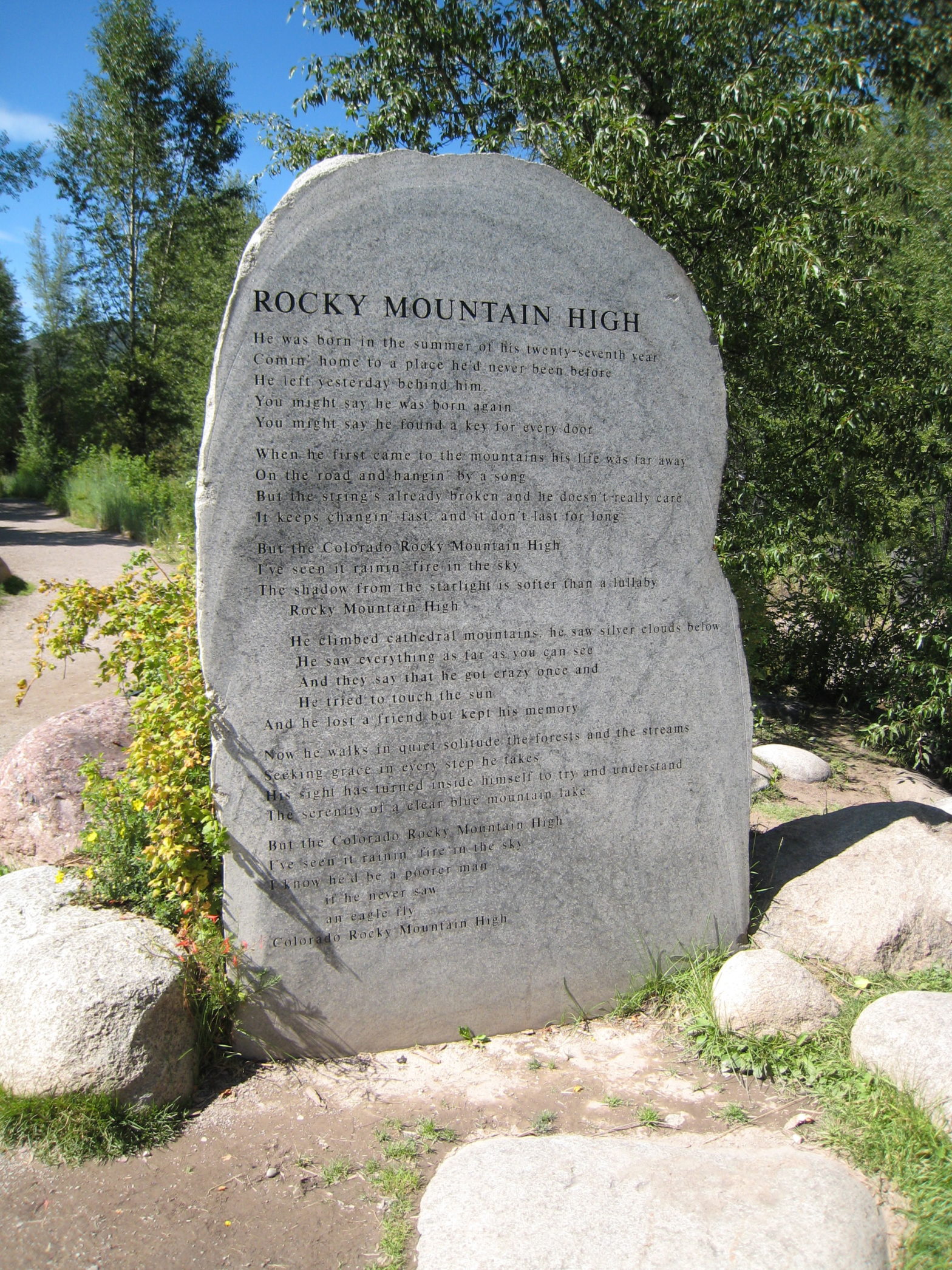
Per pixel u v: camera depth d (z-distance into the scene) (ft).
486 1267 7.17
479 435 10.66
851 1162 8.84
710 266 21.50
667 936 11.98
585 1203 7.72
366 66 30.42
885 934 11.93
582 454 11.07
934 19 37.11
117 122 91.71
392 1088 10.28
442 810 10.89
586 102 22.40
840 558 23.44
